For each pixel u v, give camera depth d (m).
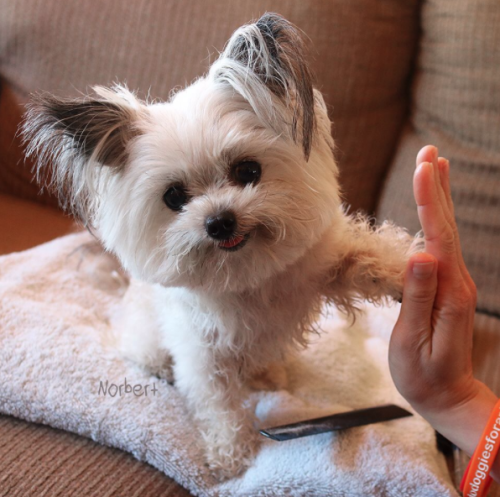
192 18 1.62
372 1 1.53
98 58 1.72
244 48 0.94
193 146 0.90
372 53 1.55
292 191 0.93
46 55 1.77
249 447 1.11
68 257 1.64
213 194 0.91
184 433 1.12
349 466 0.99
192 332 1.12
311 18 1.52
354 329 1.44
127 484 1.01
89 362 1.22
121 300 1.58
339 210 1.11
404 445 1.04
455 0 1.43
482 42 1.38
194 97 0.96
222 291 0.99
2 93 1.90
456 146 1.47
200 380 1.15
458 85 1.44
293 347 1.23
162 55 1.65
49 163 1.13
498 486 0.99
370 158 1.64
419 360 0.89
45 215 1.89
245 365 1.19
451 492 0.94
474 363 1.24
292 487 0.99
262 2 1.55
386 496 0.97
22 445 1.07
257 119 0.93
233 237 0.90
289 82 0.89
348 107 1.57
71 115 0.94
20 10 1.78
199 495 1.04
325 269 1.07
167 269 0.97
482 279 1.39
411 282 0.83
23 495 0.96
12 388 1.13
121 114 0.97
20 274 1.53
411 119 1.64
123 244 1.02
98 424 1.08
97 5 1.71
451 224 0.83
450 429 0.92
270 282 1.04
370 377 1.28
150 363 1.31
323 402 1.23
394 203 1.58
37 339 1.25
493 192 1.38
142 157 0.94
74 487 0.99
